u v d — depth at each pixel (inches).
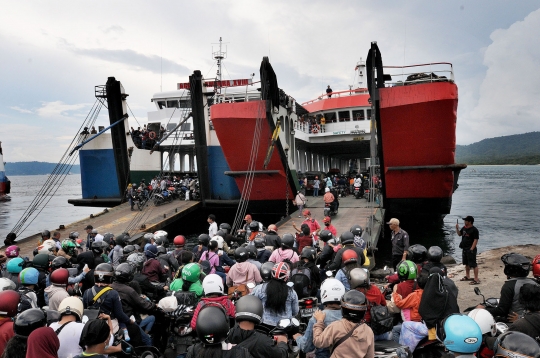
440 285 181.6
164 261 324.2
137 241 767.1
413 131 740.0
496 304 203.6
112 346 177.2
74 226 877.2
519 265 194.1
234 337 144.6
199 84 1019.9
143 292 261.7
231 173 907.4
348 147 1502.2
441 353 175.6
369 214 831.7
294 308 200.2
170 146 1337.4
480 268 498.6
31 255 658.2
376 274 507.2
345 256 235.0
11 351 134.3
